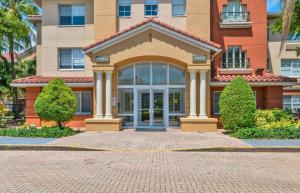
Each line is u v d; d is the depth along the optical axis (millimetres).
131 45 21141
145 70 22812
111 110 21625
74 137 17953
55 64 25391
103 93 21797
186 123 20734
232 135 18328
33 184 8773
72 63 25438
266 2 25312
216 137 17906
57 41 25422
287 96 33938
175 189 8273
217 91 23578
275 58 30516
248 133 17438
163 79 22750
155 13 24344
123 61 21672
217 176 9695
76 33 25359
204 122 20656
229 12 25375
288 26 17562
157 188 8359
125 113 22844
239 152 14258
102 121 21016
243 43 25250
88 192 8008
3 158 12820
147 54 21062
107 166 11195
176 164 11523
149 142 16328
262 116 21031
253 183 8883
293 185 8680
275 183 8898
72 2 25312
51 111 18656
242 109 18734
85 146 15047
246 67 25172
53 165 11383
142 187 8453
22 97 39438
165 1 24250
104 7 24312
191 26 23906
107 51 21297
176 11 24266
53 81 19141
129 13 24484
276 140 16516
